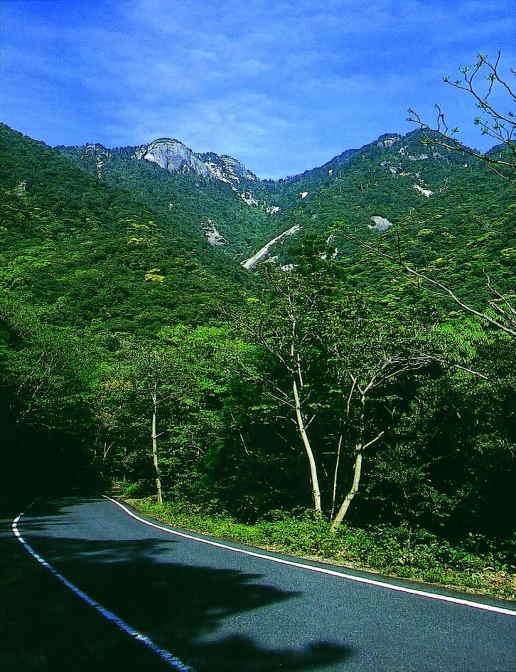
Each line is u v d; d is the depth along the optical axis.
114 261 99.75
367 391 17.47
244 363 20.86
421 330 15.17
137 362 29.83
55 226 119.88
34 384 35.34
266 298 19.22
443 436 17.27
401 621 4.30
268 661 3.43
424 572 7.09
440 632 3.97
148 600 5.29
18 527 14.11
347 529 12.70
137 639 4.00
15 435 33.31
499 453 14.66
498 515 15.34
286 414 20.03
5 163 152.75
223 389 25.30
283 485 21.20
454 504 15.73
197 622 4.43
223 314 19.03
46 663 3.51
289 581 6.13
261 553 8.79
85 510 21.17
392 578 6.32
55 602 5.28
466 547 14.09
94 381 42.78
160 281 91.12
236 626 4.27
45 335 42.00
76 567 7.45
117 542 10.55
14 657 3.63
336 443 19.81
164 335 54.47
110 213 143.38
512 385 13.54
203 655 3.60
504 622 4.22
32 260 92.25
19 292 73.81
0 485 33.16
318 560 8.66
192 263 109.50
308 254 24.64
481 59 6.89
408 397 19.12
